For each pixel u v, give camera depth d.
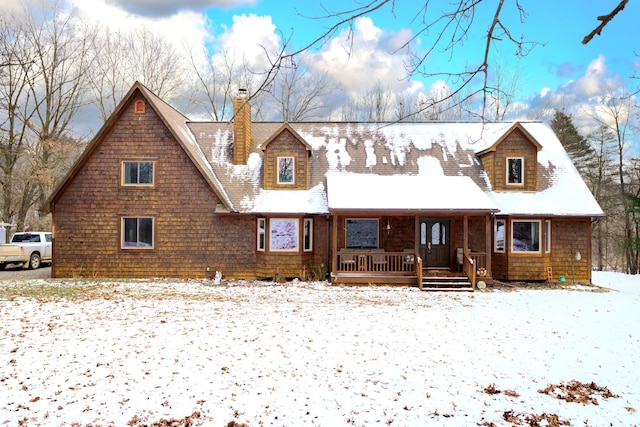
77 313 11.82
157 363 7.89
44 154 32.03
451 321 11.73
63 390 6.64
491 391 6.88
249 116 22.11
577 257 19.23
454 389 6.95
